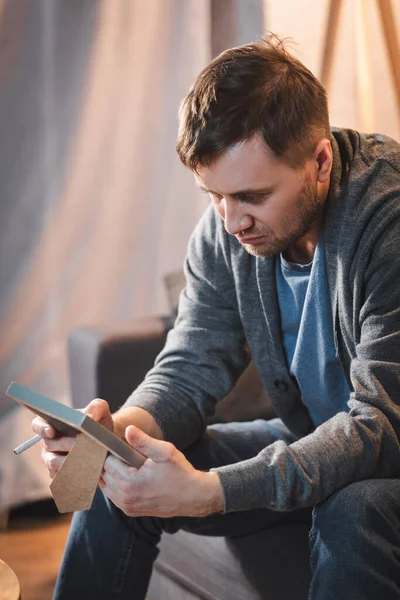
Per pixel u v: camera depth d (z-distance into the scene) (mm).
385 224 1253
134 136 2492
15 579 1135
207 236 1521
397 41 2104
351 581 1143
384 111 2545
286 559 1411
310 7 2484
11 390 1110
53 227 2414
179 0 2479
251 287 1454
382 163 1316
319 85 1248
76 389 2016
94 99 2420
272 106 1166
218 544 1518
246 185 1182
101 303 2516
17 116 2330
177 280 2049
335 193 1310
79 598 1369
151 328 1982
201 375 1487
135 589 1389
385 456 1209
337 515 1162
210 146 1161
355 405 1230
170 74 2508
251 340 1482
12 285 2389
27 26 2303
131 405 1424
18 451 1278
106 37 2406
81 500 1159
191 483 1148
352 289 1291
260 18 2463
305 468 1164
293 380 1477
